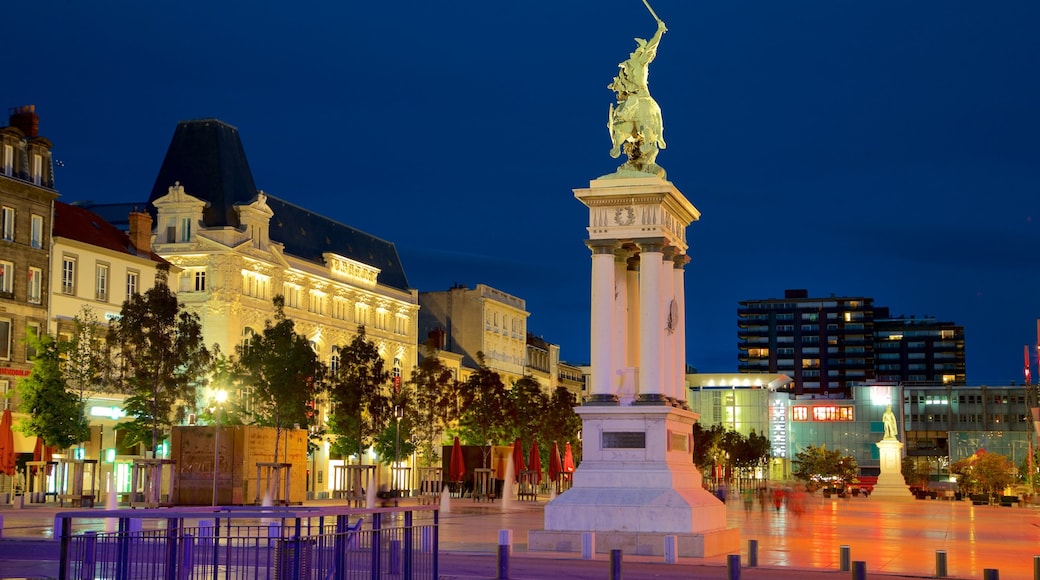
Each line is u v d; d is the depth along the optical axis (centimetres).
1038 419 10725
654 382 3747
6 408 7444
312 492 10500
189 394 7100
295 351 7819
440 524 5506
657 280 3784
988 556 3928
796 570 3206
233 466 6756
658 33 4069
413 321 13200
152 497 6781
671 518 3612
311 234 11688
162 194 10519
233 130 10900
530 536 3691
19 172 7819
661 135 4062
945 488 17750
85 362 7412
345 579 2069
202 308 9838
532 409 11562
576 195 3838
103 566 2072
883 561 3591
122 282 8769
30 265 7844
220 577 2416
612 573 2509
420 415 10525
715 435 15962
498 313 15400
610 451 3759
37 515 5638
